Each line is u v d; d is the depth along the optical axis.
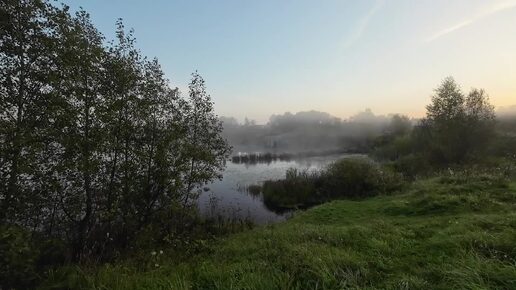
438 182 16.75
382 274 5.78
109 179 10.31
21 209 7.97
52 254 9.05
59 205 9.17
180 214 12.35
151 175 11.34
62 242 9.06
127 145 10.61
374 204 14.55
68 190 9.23
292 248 7.30
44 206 8.70
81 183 9.34
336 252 6.88
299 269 5.86
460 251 6.31
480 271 5.05
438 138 30.09
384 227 9.38
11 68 7.79
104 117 9.00
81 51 8.70
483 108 29.11
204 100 13.39
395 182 21.62
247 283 5.31
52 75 7.89
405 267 6.05
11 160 7.56
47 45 7.98
